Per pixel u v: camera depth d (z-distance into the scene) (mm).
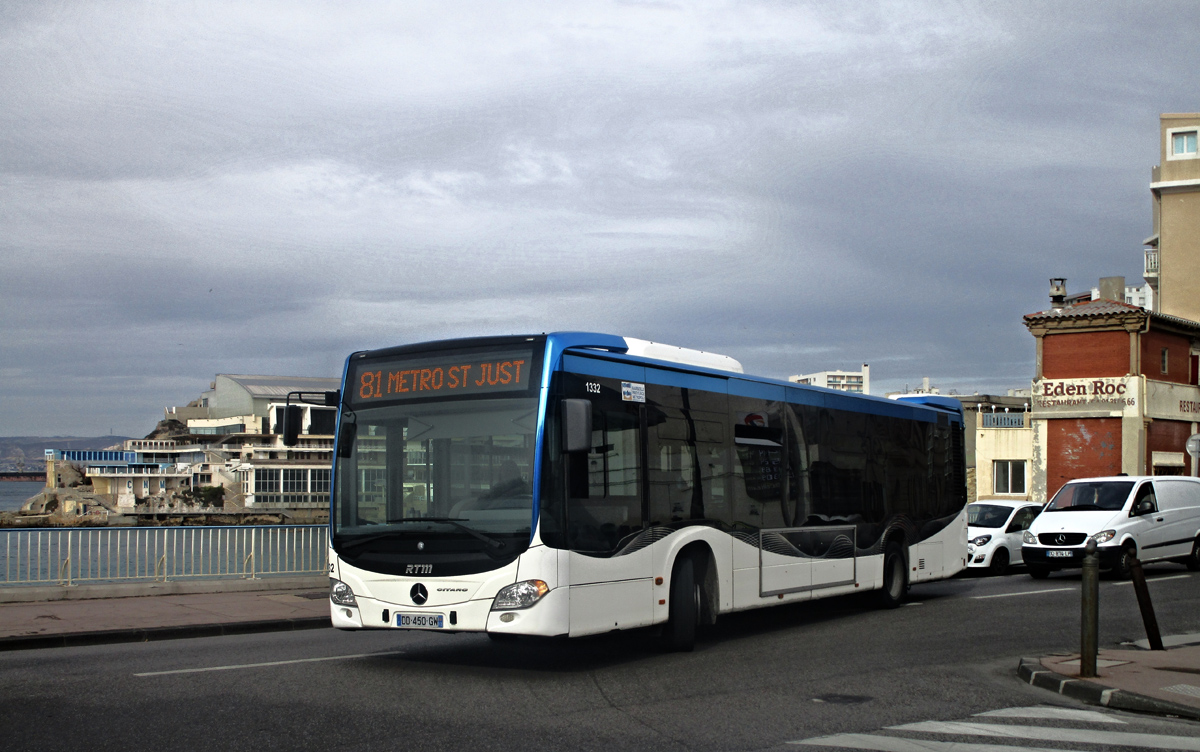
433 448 10570
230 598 16859
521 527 9953
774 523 13695
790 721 8008
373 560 10555
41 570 16562
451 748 7008
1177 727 7961
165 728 7547
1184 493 24094
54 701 8531
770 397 13992
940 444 18719
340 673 10180
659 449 11695
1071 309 41500
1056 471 41188
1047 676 9641
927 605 17125
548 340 10383
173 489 177250
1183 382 42812
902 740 7383
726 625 14922
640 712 8320
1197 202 49938
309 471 157750
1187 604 16766
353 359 11398
